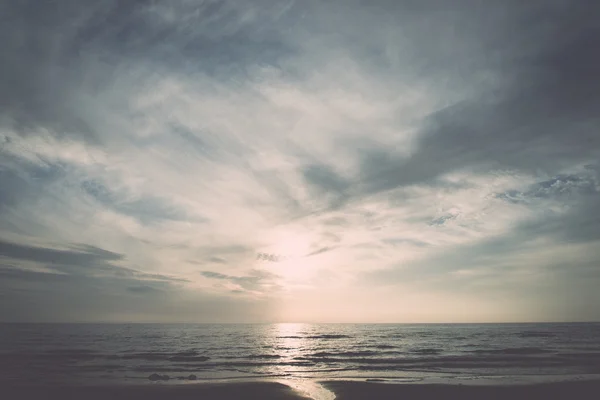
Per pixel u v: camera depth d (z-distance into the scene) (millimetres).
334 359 37562
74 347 51156
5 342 60125
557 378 24438
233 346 56656
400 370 29297
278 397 18594
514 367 30531
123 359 36844
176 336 84688
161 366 31547
